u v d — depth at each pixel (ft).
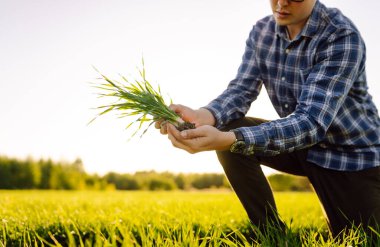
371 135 9.84
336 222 10.03
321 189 10.03
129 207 20.72
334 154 9.80
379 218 9.50
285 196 47.34
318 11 9.44
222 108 10.05
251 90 10.68
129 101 8.43
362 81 9.53
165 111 8.24
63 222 12.02
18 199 27.89
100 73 8.56
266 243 8.02
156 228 11.04
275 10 9.05
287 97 10.17
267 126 7.79
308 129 7.99
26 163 140.05
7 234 10.76
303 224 14.40
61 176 143.43
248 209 10.06
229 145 7.57
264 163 10.46
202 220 13.64
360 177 9.73
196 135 7.24
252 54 10.76
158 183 161.99
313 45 9.39
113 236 7.18
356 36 8.89
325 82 8.59
